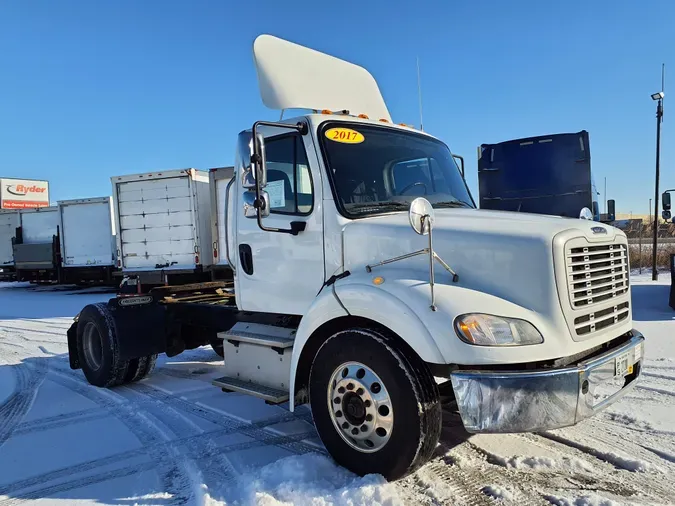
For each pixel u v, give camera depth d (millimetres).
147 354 5805
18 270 22422
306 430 4281
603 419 4156
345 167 3775
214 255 13203
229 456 3805
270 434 4227
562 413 2787
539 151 10320
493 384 2758
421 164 4324
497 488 3105
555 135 10211
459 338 2795
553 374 2771
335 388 3365
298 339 3576
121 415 4898
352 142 3912
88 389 5883
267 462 3664
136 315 5801
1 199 37656
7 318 13016
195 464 3680
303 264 3826
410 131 4453
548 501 2973
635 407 4363
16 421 4840
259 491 3068
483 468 3398
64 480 3561
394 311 3021
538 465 3420
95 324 5805
